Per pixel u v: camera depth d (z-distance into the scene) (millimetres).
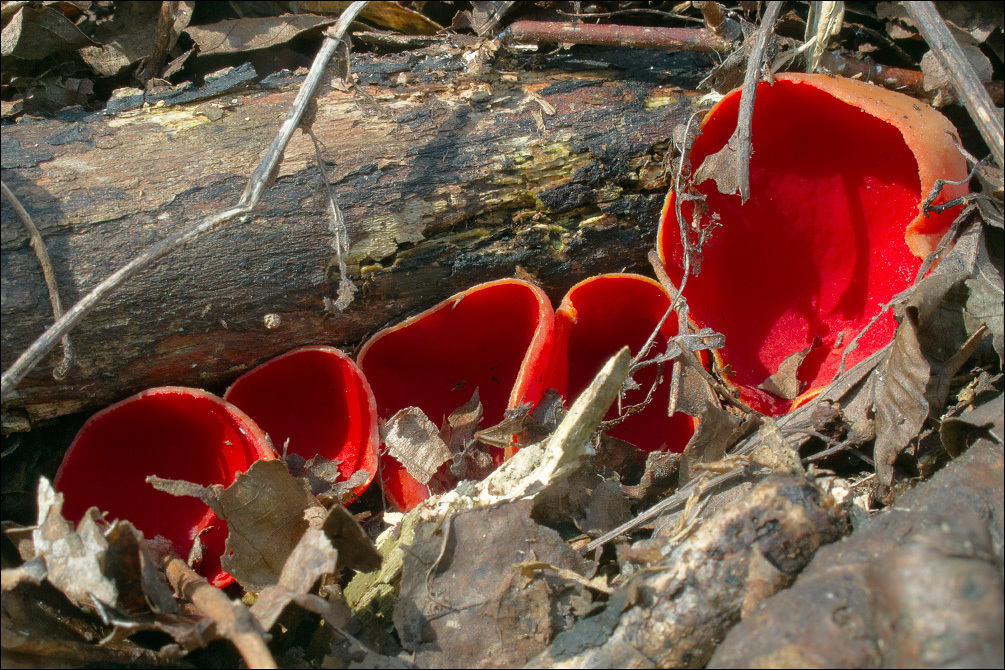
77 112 437
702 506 424
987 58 462
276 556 426
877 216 458
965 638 387
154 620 413
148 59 460
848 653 392
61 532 412
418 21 473
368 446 445
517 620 415
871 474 430
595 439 441
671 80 458
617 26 455
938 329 427
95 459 441
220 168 433
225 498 424
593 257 456
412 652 415
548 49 460
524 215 449
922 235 439
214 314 434
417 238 442
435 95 446
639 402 466
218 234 431
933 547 394
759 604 404
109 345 429
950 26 466
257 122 438
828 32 459
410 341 456
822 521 407
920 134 437
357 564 422
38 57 450
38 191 425
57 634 415
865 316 459
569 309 451
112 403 438
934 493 408
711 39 456
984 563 393
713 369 453
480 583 418
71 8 461
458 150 443
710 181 455
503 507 424
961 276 429
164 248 422
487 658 413
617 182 451
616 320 464
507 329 461
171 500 445
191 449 450
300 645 426
